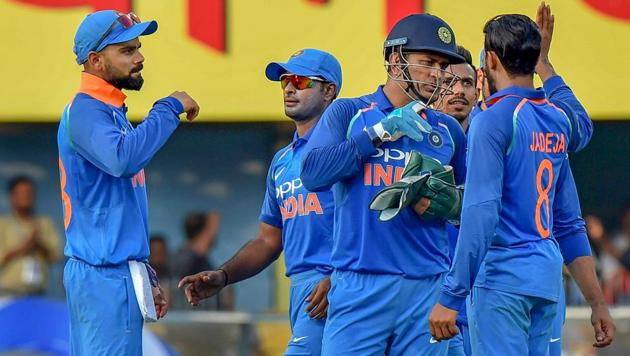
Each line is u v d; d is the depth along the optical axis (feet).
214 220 137.08
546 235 57.52
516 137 55.88
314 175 58.13
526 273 56.49
